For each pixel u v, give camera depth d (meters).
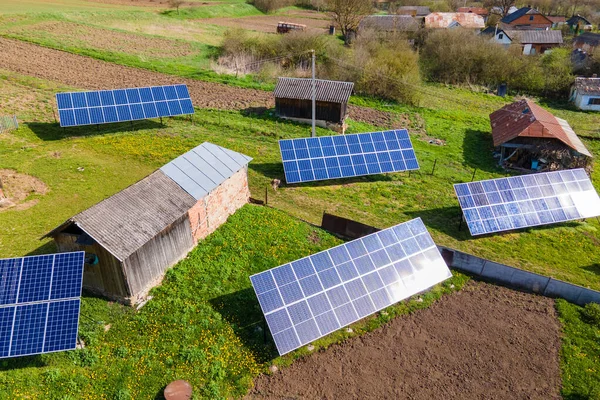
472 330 19.70
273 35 66.62
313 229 25.33
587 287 22.66
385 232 21.34
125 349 16.98
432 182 32.66
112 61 52.06
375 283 19.83
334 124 40.53
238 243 23.22
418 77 54.69
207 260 21.77
